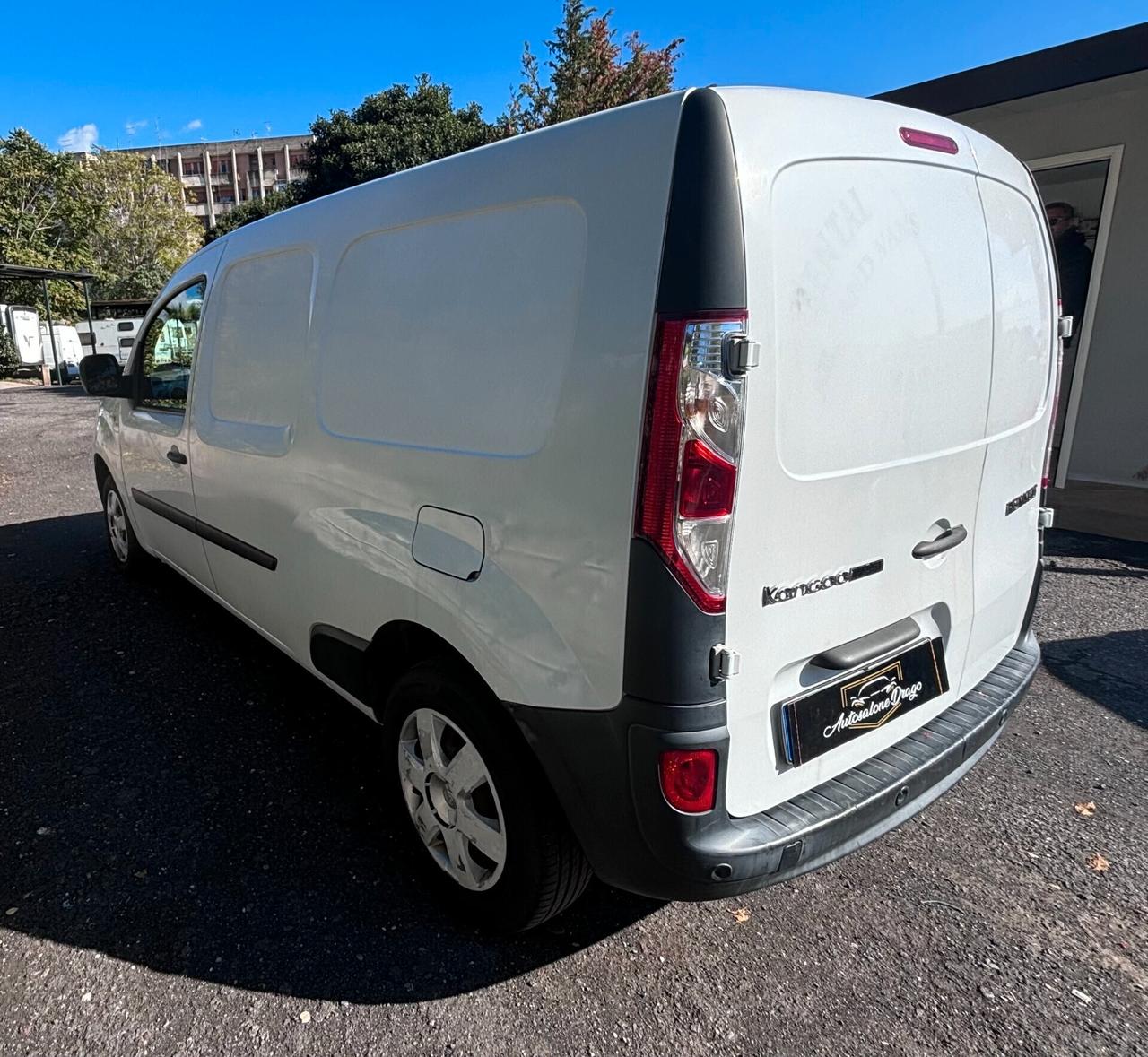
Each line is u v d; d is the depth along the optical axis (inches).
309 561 102.1
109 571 199.9
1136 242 263.0
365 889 89.6
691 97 57.9
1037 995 76.0
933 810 105.0
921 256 72.0
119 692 135.3
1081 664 149.4
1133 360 271.4
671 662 59.7
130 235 1485.0
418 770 88.2
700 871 63.1
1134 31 218.4
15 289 994.7
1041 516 101.4
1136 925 85.0
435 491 78.4
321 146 855.7
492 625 72.1
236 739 120.8
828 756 72.0
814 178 62.2
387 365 85.0
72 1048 69.4
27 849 95.2
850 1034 71.7
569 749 67.0
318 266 98.2
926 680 82.2
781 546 63.6
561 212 65.9
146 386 155.4
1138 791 109.4
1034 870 93.7
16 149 1015.0
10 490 300.7
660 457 57.9
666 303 57.1
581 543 63.7
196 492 134.9
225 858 94.1
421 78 859.4
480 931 83.7
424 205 81.0
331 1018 72.9
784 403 61.1
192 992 75.4
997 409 85.6
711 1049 70.1
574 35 575.8
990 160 82.7
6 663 146.4
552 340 65.9
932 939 83.2
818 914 86.7
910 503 75.2
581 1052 69.7
